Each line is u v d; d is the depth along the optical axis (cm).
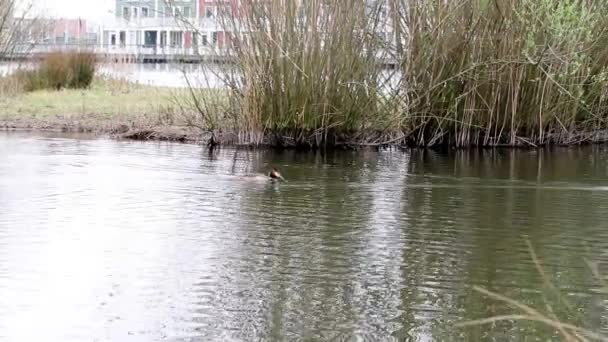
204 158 1271
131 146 1396
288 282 627
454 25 1448
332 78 1413
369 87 1439
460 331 531
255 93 1423
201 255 700
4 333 520
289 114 1420
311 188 1024
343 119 1437
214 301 583
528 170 1208
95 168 1140
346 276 644
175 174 1105
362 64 1425
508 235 782
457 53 1462
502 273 656
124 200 925
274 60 1405
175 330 529
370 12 1414
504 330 533
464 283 629
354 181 1083
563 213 884
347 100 1430
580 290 613
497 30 1459
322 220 839
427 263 682
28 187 991
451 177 1129
